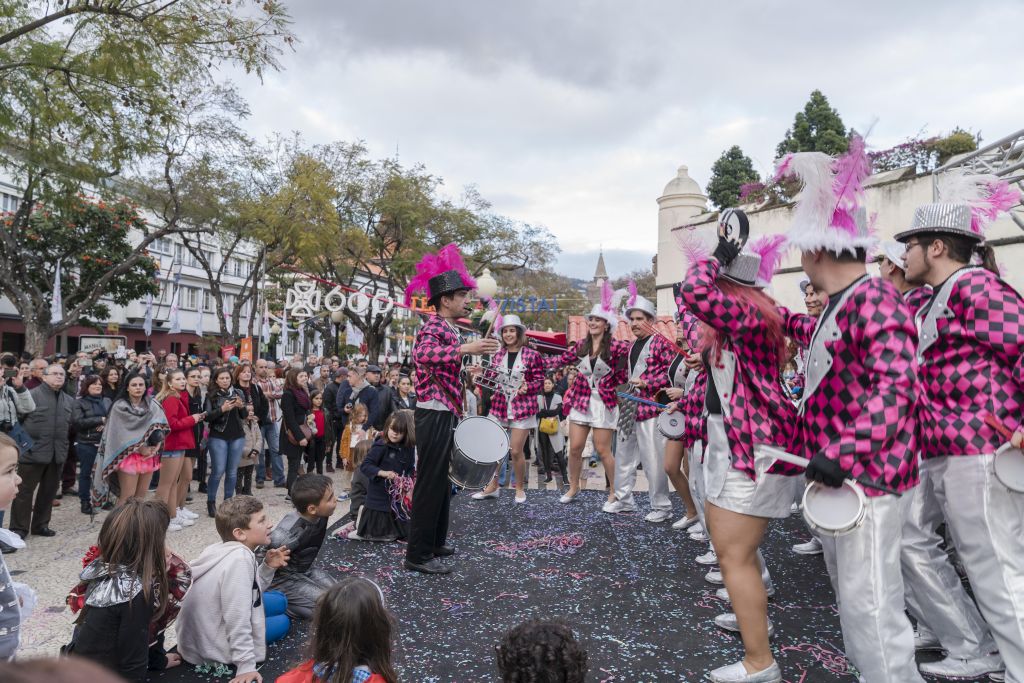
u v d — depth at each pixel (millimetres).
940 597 3062
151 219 34438
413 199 27594
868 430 2330
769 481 2799
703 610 3859
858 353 2500
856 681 3000
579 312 34750
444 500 4828
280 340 34312
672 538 5422
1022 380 2764
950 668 3020
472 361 6742
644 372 5945
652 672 3090
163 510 3062
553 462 9984
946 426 2883
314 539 4090
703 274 2820
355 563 4812
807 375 2703
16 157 12195
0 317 28500
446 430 4582
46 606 4465
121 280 25234
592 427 6652
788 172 2725
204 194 20391
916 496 3105
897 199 10602
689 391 4938
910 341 2422
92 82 10977
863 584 2426
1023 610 2701
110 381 8016
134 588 2900
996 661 3000
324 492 4031
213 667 3287
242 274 43562
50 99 10875
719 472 2902
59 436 6316
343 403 10320
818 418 2637
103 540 2961
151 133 12039
